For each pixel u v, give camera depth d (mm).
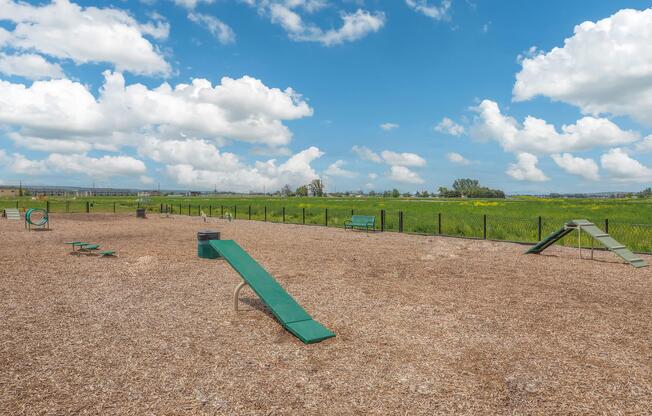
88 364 4520
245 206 50156
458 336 5484
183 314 6406
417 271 9984
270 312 6551
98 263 10750
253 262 6953
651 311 6688
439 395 3865
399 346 5117
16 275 9180
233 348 5023
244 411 3557
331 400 3762
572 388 4008
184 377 4219
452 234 18844
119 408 3590
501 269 10320
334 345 5145
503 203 59500
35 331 5574
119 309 6656
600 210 38031
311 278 9094
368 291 7941
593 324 6004
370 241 16219
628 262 10773
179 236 17375
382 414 3525
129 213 35250
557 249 14125
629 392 3930
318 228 22312
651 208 41094
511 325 5949
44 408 3576
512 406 3668
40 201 62688
